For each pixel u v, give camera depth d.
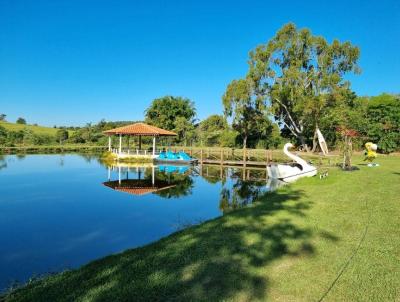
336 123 30.53
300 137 35.47
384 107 32.38
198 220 9.62
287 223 6.97
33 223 9.59
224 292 3.89
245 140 40.91
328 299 3.72
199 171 24.80
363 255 5.04
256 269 4.55
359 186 11.74
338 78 31.09
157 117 57.22
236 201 12.91
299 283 4.11
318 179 13.96
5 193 14.86
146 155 31.48
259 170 25.50
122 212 11.00
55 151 45.78
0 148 42.25
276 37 33.53
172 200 13.23
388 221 6.93
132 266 4.76
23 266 6.28
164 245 5.75
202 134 52.50
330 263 4.74
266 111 34.03
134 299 3.77
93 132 57.44
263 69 33.31
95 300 3.77
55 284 4.27
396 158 25.20
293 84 32.28
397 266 4.61
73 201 13.05
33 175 21.47
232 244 5.64
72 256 6.85
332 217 7.39
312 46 32.66
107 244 7.64
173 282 4.18
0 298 4.17
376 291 3.89
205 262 4.84
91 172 23.42
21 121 73.94
